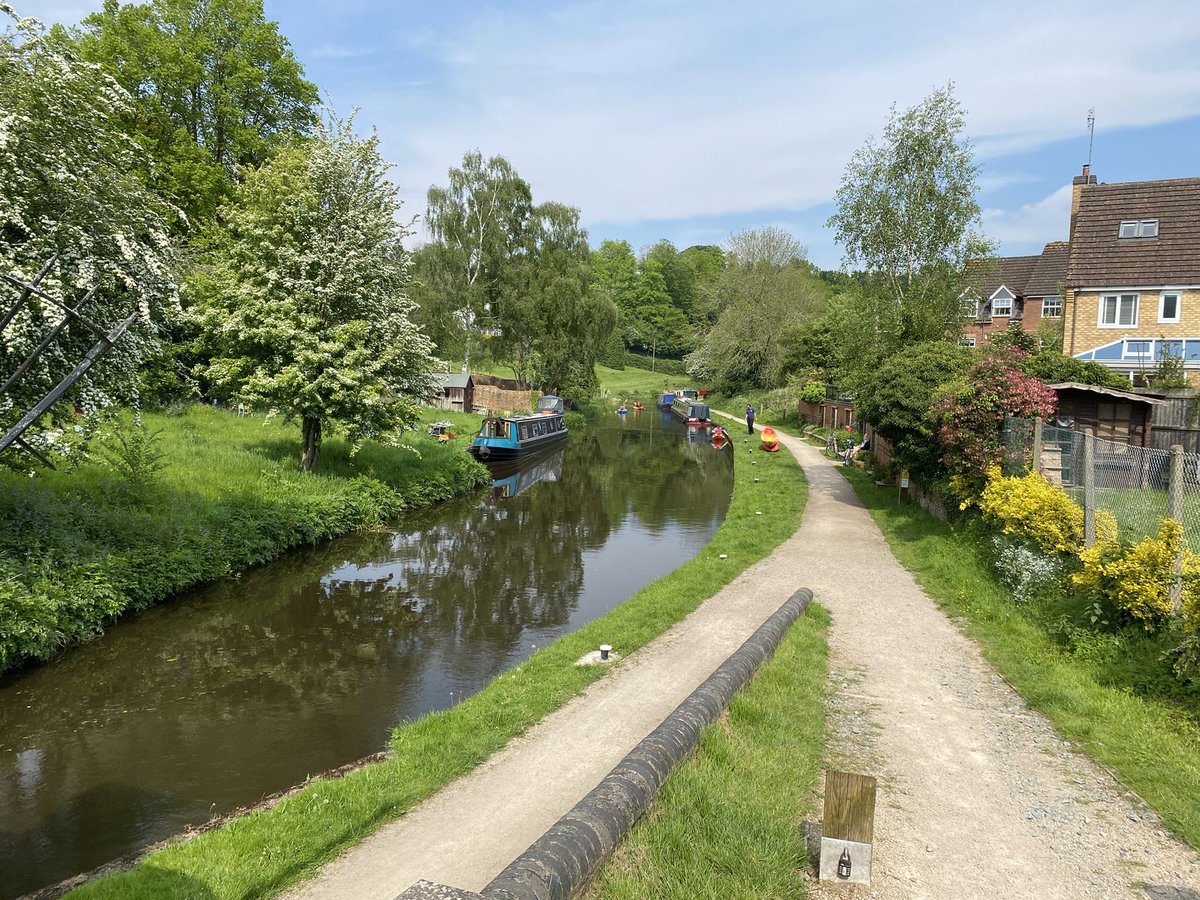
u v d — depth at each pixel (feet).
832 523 62.95
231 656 38.32
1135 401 63.93
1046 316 168.96
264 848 19.17
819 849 17.44
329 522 61.82
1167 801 19.43
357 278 66.18
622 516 77.61
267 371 64.75
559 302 168.14
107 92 34.27
